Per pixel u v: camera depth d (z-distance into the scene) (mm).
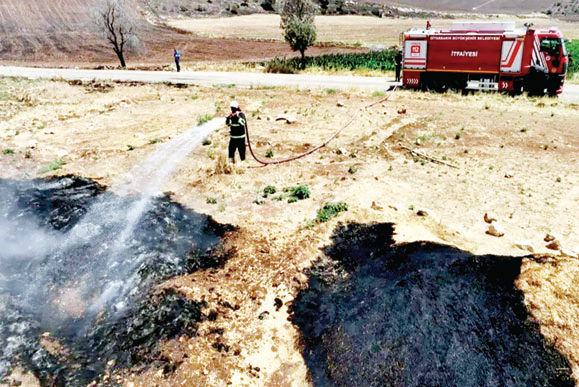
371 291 7281
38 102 21375
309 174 12211
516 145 14320
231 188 11453
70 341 6527
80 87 26453
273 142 14875
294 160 13250
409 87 25297
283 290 7594
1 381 5785
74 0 68938
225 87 25922
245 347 6406
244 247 8812
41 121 17938
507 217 9492
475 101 21203
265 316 7004
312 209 10164
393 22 82438
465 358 5906
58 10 64875
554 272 7008
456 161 12883
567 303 6418
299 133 16016
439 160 12961
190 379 5805
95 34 57625
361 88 24703
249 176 12156
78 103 21594
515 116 18188
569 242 8383
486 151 13766
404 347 6156
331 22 81500
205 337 6543
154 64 45031
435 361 5918
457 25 23578
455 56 23469
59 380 5828
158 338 6531
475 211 9812
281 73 33562
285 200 10680
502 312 6449
